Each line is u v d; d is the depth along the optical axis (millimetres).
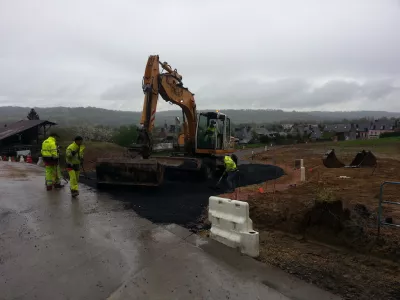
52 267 4117
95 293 3535
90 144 23406
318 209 5703
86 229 5637
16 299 3361
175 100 11680
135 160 9375
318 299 3551
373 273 4223
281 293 3650
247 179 13375
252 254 4625
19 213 6559
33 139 32781
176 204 7750
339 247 5129
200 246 4984
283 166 20219
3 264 4164
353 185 10789
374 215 6312
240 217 4879
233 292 3641
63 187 9719
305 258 4715
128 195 8727
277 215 6324
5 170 14172
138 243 5043
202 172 11812
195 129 13117
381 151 30969
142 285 3732
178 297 3502
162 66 11031
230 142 14477
